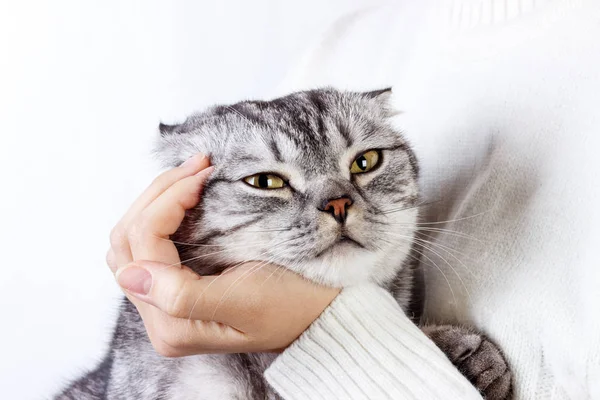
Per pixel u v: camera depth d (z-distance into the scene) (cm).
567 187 30
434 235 38
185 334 30
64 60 58
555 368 29
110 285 57
